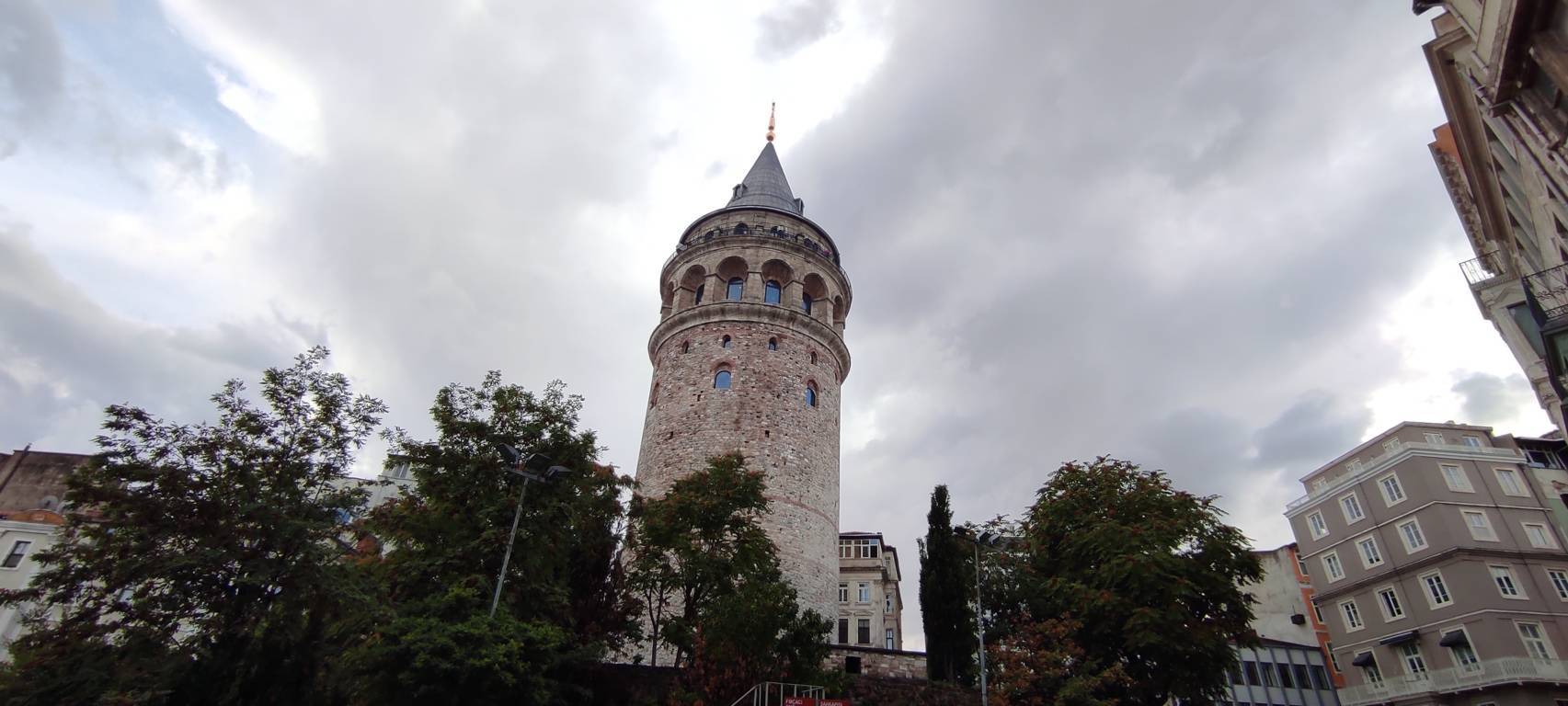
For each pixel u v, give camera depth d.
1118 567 26.50
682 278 47.41
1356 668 46.72
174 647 20.86
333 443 22.88
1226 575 27.44
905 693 27.44
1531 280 24.36
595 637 25.86
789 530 36.78
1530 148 17.17
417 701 20.11
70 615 19.61
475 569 24.52
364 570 24.94
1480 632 39.44
